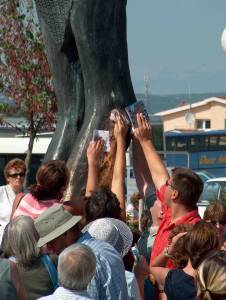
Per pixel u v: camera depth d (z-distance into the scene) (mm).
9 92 34156
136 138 10484
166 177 10203
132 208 17906
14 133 39219
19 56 33938
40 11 11664
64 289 7727
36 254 8555
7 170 12680
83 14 11297
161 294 9070
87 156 10695
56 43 11672
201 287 6789
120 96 11438
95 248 8422
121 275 8391
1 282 8227
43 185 9812
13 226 8570
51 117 34156
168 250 8977
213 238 8297
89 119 11422
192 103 105188
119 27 11414
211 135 60656
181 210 9391
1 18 33875
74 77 11859
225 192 30719
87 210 9133
